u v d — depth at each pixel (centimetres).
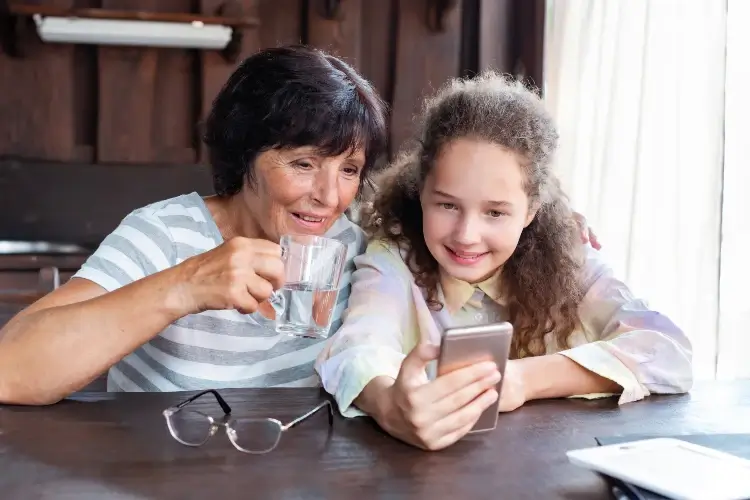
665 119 271
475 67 365
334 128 133
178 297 118
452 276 145
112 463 97
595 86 310
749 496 85
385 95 364
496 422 115
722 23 248
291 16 354
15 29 327
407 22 360
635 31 287
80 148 346
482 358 106
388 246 150
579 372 131
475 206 131
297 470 97
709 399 134
